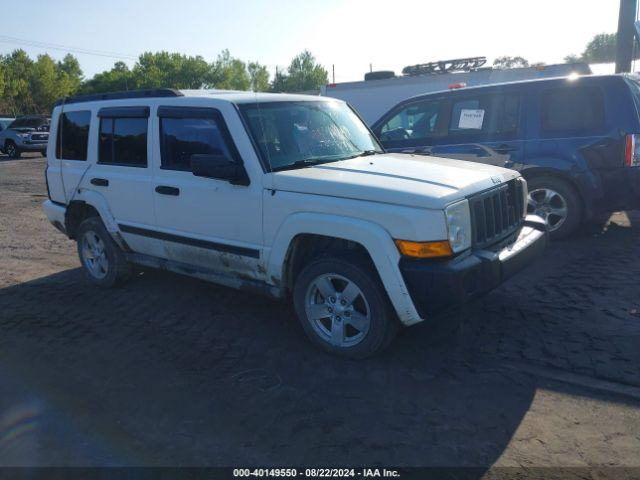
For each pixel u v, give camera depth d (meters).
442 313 3.74
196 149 4.73
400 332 4.52
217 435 3.28
